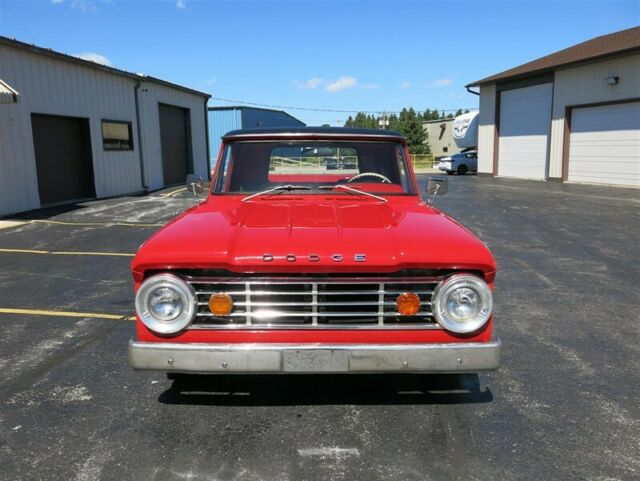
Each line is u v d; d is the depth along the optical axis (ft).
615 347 14.16
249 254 9.05
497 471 8.74
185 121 73.61
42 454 9.20
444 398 11.28
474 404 11.03
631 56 59.06
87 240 29.40
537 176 76.64
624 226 34.47
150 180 61.67
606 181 64.39
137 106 58.03
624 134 61.31
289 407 10.88
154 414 10.59
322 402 11.09
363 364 9.05
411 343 9.20
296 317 9.32
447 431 10.00
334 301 9.30
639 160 59.72
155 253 9.20
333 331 9.20
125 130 55.88
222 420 10.37
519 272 22.47
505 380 12.16
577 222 36.22
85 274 21.83
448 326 9.14
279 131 13.75
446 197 52.65
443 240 9.55
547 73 72.13
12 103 37.27
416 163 148.36
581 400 11.21
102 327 15.57
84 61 47.37
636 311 17.21
